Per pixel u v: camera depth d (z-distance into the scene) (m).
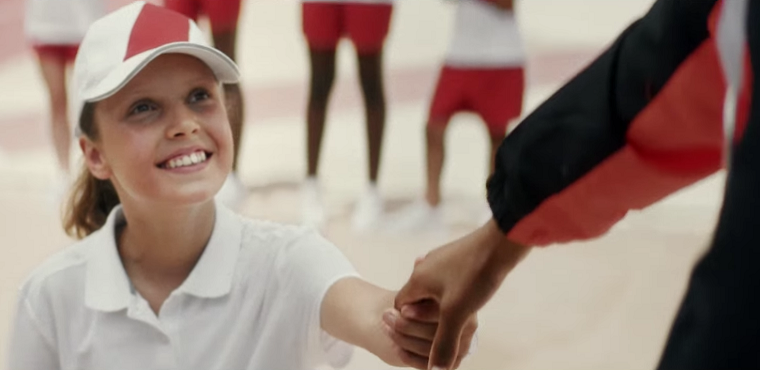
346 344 1.28
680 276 2.93
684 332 0.62
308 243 1.29
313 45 3.38
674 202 3.55
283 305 1.27
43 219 3.41
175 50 1.21
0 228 3.30
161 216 1.25
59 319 1.30
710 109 0.74
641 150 0.78
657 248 3.13
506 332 2.54
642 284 2.86
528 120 0.84
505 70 3.29
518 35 3.29
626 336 2.54
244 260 1.29
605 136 0.79
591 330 2.57
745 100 0.59
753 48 0.58
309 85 3.43
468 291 0.91
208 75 1.25
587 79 0.81
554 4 4.80
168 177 1.21
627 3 4.87
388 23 3.39
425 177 3.56
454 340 0.95
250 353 1.28
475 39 3.28
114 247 1.28
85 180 1.43
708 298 0.59
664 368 0.63
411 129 4.15
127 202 1.27
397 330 1.09
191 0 3.58
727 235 0.58
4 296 2.73
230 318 1.28
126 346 1.26
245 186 3.69
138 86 1.21
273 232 1.32
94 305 1.26
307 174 3.45
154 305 1.29
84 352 1.28
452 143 4.11
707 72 0.73
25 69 4.78
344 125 4.24
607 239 3.19
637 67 0.77
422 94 4.30
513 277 2.88
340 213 3.52
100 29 1.25
